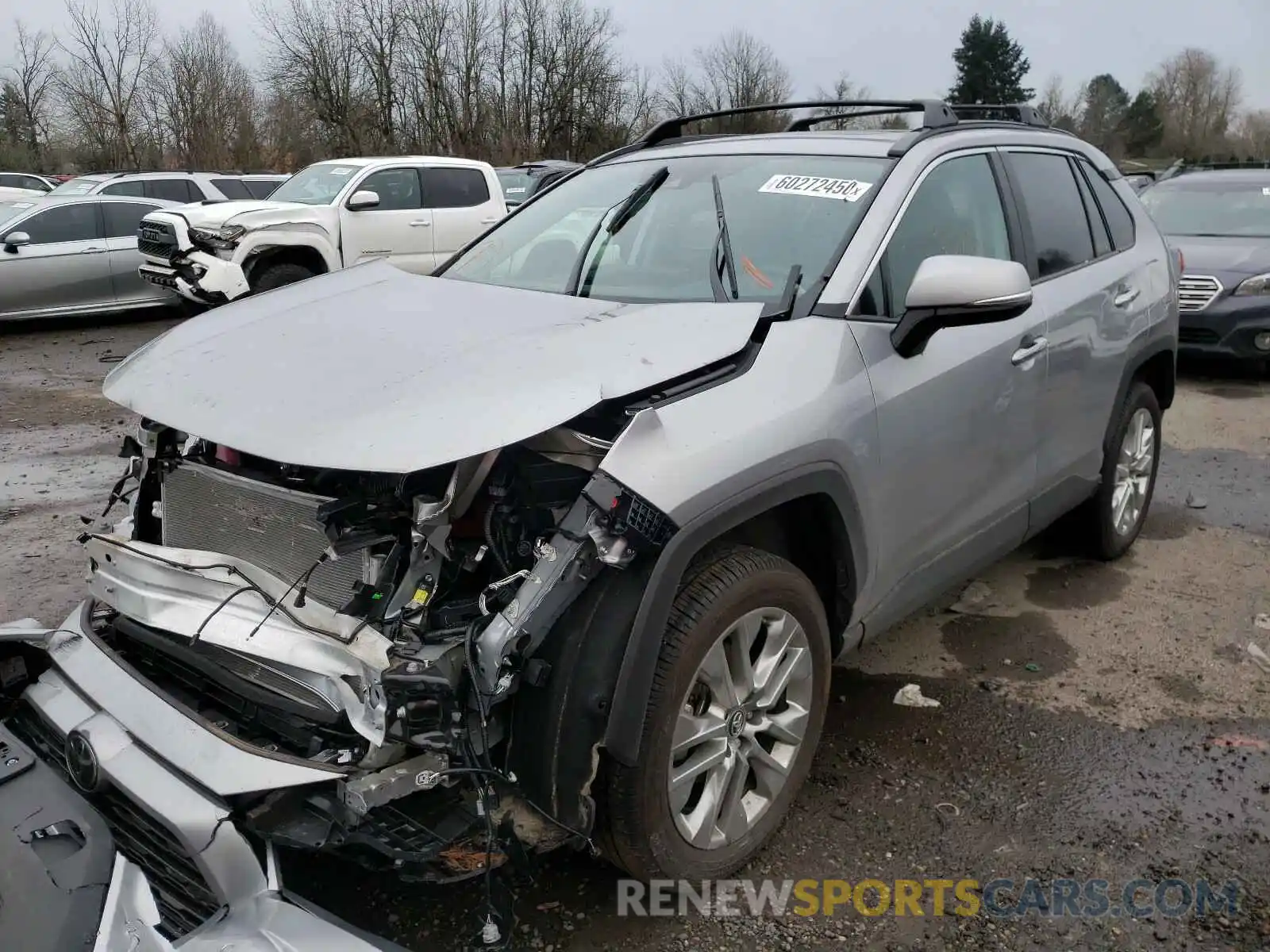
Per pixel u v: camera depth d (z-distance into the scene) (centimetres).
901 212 322
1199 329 893
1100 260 432
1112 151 6794
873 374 291
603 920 259
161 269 1151
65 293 1236
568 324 280
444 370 248
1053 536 494
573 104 4459
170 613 244
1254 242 934
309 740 232
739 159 363
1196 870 281
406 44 4244
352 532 224
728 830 267
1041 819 303
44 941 192
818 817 302
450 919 258
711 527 238
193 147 4216
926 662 401
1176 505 583
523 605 220
